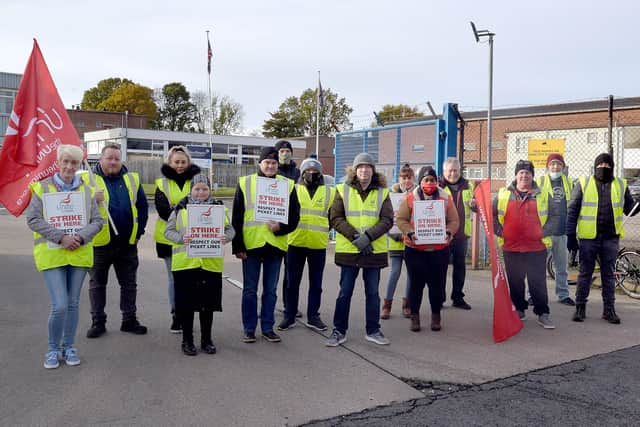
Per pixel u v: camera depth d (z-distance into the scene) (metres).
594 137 28.97
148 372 5.12
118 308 7.46
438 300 6.61
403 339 6.29
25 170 5.91
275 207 6.00
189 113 96.12
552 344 6.15
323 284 9.10
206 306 5.63
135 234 6.35
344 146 13.73
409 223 6.72
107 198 6.16
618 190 6.96
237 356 5.61
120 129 53.06
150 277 9.54
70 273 5.30
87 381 4.88
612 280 7.05
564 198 8.07
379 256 6.05
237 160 59.66
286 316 6.66
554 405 4.54
